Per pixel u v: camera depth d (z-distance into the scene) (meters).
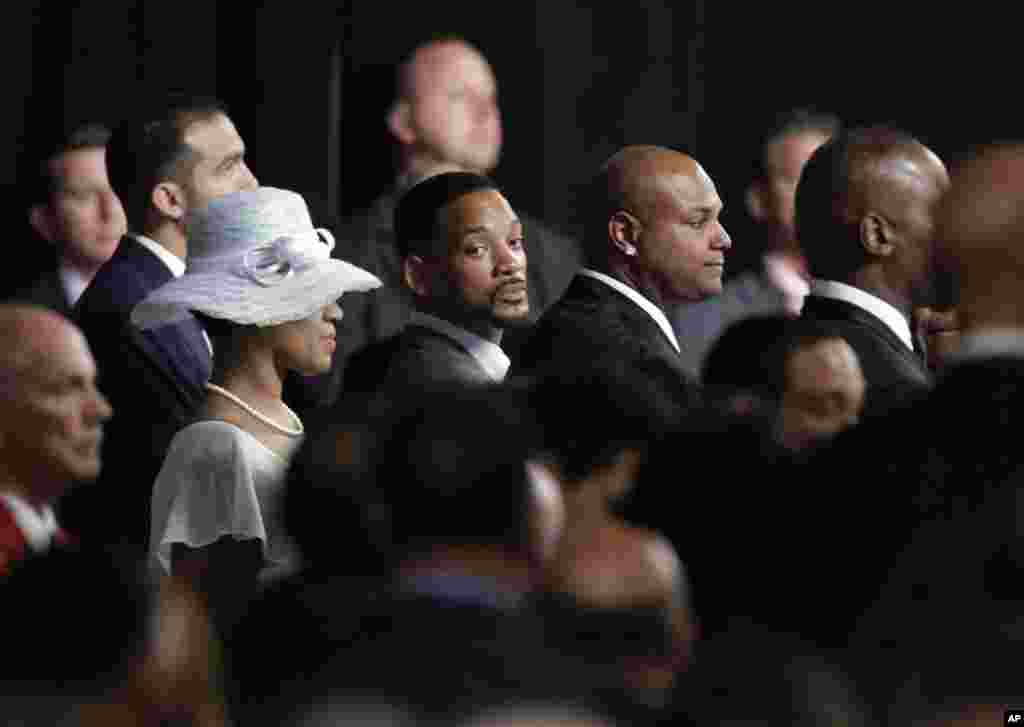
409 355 17.39
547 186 26.38
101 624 9.71
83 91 23.94
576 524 11.22
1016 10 28.11
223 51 24.45
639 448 12.16
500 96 26.19
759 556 11.81
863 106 28.08
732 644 10.39
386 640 9.70
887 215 17.56
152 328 17.80
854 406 15.27
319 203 24.64
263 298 16.28
